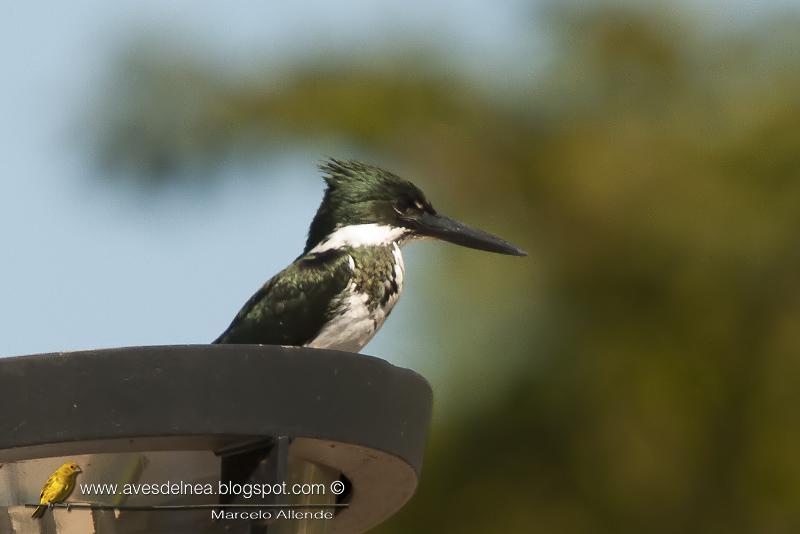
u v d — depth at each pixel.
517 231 11.46
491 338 10.82
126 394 6.43
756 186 11.24
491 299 10.91
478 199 11.73
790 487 10.58
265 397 6.48
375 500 7.35
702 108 11.94
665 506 10.55
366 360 6.70
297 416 6.52
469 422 10.66
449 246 11.08
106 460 6.75
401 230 10.62
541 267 11.14
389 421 6.79
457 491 10.59
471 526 10.54
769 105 11.65
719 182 11.29
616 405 10.70
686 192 11.28
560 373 10.76
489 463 10.62
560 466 10.61
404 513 10.58
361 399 6.66
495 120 12.10
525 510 10.51
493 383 10.72
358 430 6.65
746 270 11.00
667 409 10.69
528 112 12.12
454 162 11.90
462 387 10.71
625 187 11.33
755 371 10.80
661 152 11.55
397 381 6.85
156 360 6.45
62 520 6.80
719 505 10.61
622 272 11.09
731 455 10.70
